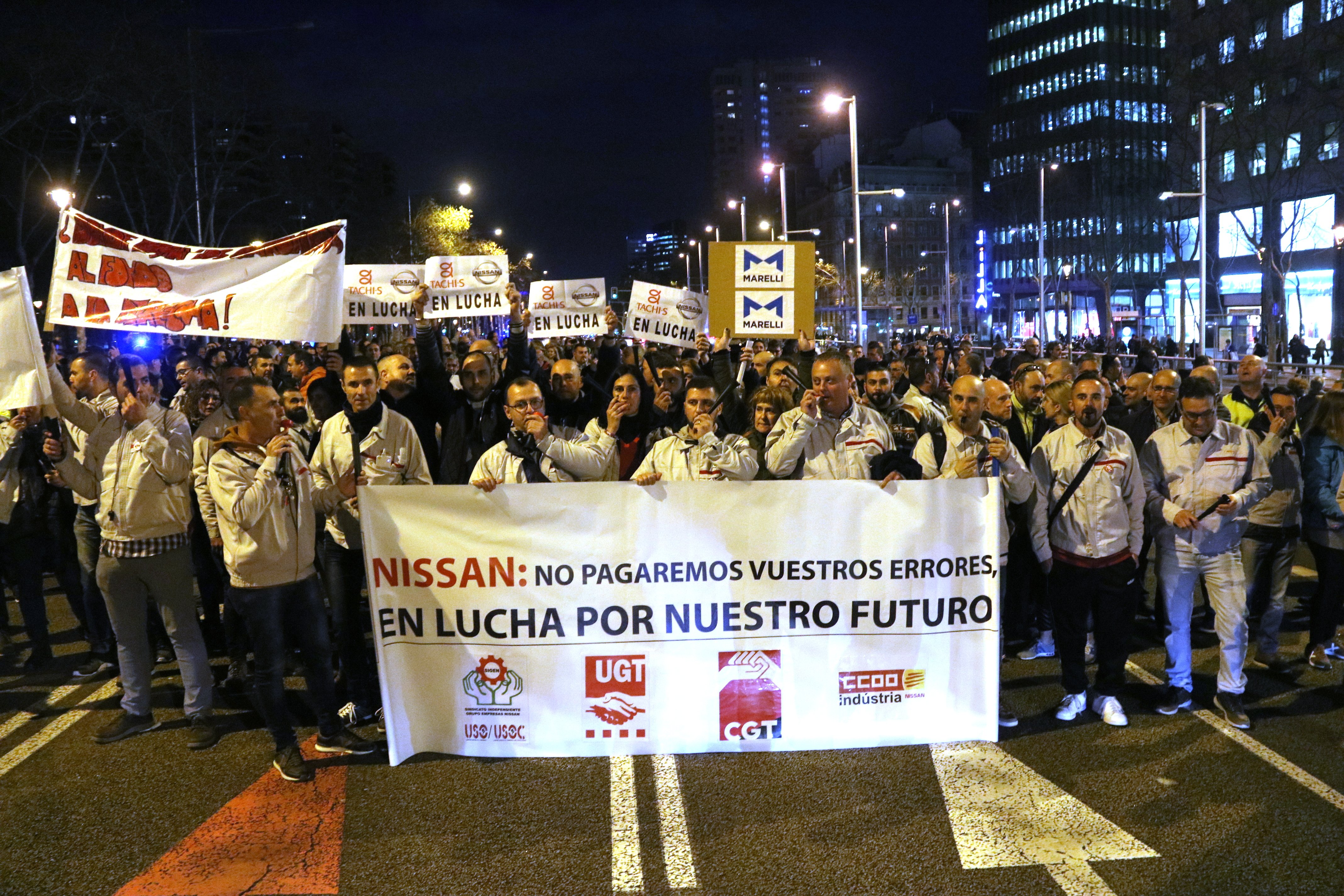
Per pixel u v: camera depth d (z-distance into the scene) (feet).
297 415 20.99
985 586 16.71
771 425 18.66
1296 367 81.05
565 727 16.58
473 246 238.89
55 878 13.25
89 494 19.75
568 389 19.95
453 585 16.40
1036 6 278.87
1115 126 260.21
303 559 16.39
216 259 19.16
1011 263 290.35
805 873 13.10
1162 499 18.22
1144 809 14.70
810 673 16.65
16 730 18.62
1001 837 13.93
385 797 15.40
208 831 14.46
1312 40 142.82
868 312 313.12
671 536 16.34
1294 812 14.52
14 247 137.90
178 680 21.34
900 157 363.15
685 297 34.68
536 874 13.19
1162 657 21.80
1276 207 141.79
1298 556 30.89
